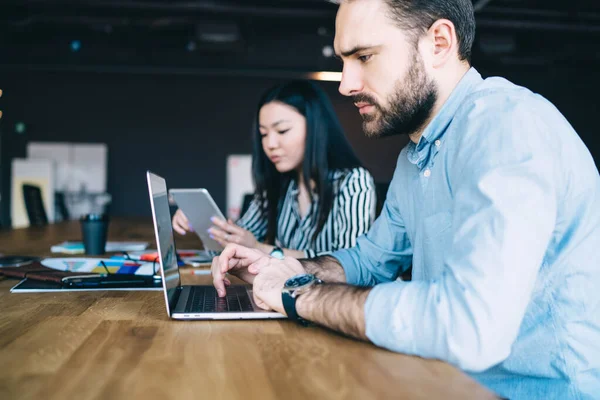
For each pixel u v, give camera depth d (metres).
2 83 8.49
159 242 1.03
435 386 0.70
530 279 0.85
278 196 2.46
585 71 9.38
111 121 8.71
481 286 0.83
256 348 0.87
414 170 1.34
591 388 1.09
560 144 1.03
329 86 8.83
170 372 0.74
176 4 7.29
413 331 0.84
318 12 7.46
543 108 1.04
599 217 1.10
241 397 0.66
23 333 0.94
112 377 0.72
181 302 1.18
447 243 1.20
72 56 8.29
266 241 2.47
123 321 1.03
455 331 0.81
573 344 1.08
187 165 8.83
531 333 1.09
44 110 8.58
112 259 1.84
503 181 0.90
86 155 8.59
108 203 8.60
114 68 8.38
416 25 1.11
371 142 8.86
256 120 2.41
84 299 1.24
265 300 1.06
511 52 8.14
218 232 1.97
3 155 8.49
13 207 8.40
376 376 0.74
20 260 1.78
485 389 0.70
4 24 7.66
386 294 0.90
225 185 8.89
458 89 1.17
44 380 0.71
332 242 2.15
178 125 8.82
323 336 0.94
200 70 8.41
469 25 1.16
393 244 1.49
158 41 8.38
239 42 7.68
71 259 1.79
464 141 1.08
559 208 1.04
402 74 1.12
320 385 0.70
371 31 1.10
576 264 1.08
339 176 2.17
